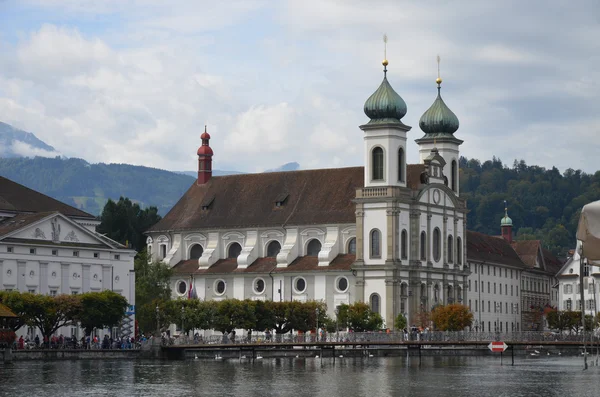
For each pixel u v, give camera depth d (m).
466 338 195.50
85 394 119.94
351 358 191.88
